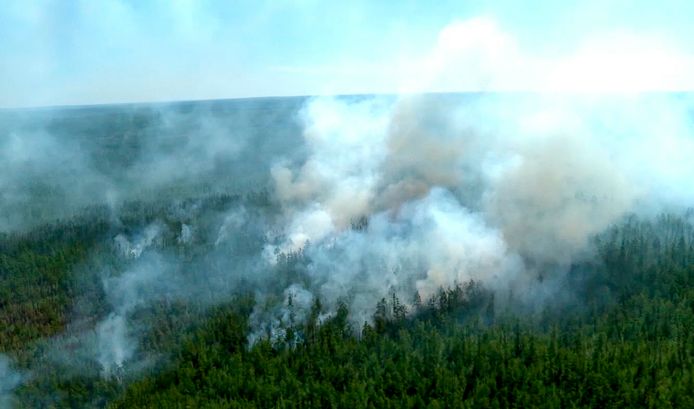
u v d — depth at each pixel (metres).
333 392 92.50
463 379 90.88
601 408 84.75
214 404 91.69
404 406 88.06
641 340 95.25
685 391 81.94
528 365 95.50
